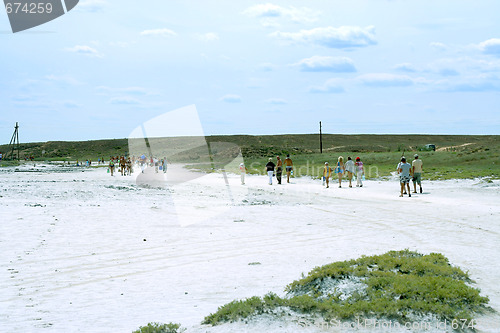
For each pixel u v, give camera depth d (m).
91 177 40.47
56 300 7.39
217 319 5.85
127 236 12.89
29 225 14.33
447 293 6.13
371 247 11.05
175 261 10.06
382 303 5.81
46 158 147.75
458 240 11.71
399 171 23.55
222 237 12.84
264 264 9.58
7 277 8.82
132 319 6.26
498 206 18.64
